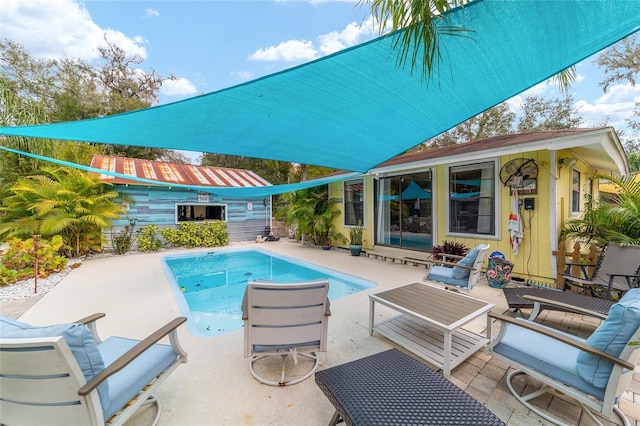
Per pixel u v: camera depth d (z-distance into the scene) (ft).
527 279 19.26
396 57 6.96
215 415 7.18
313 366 9.39
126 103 60.59
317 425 6.86
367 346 10.64
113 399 5.82
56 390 5.16
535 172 18.69
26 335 4.94
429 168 25.53
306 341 8.83
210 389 8.18
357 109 9.65
